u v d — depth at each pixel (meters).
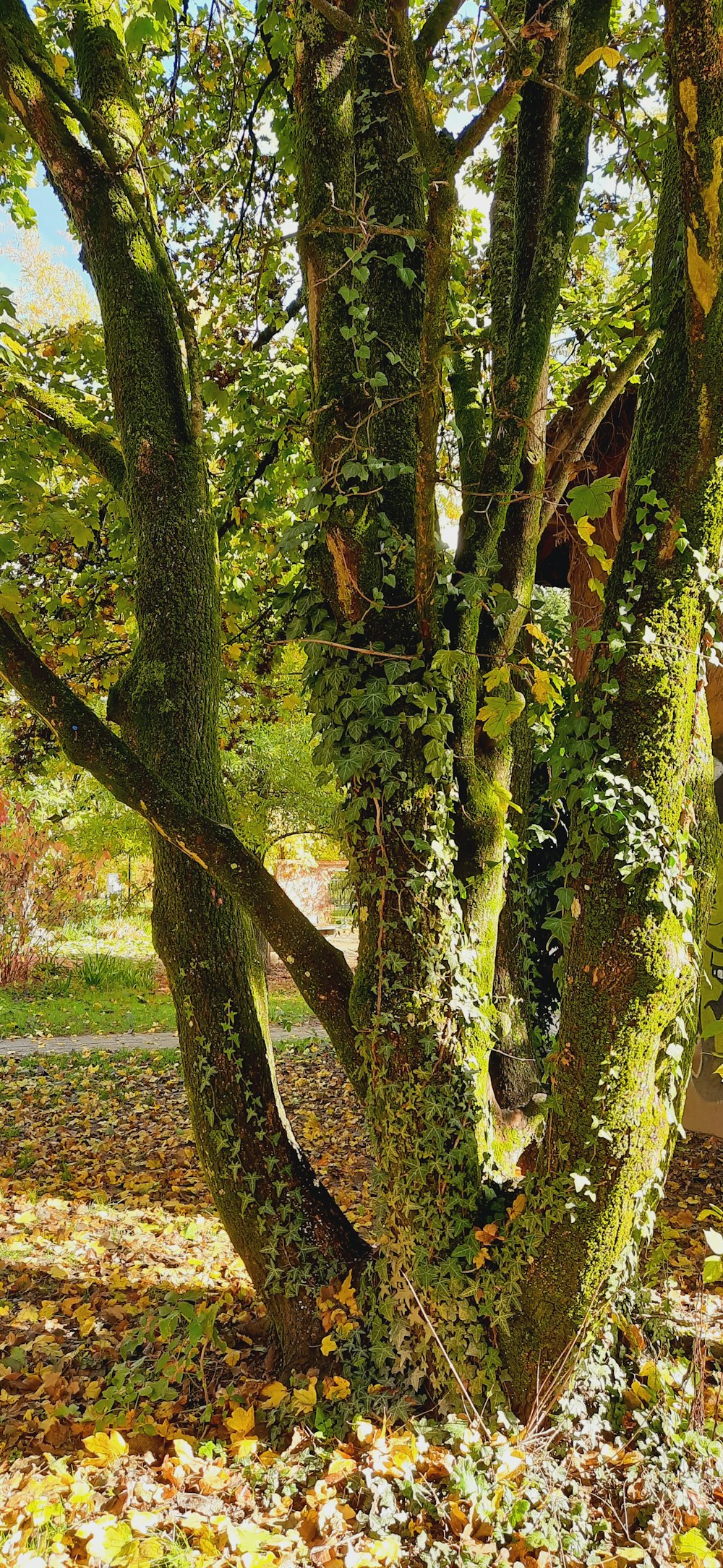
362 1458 2.66
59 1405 3.17
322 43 3.06
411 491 3.10
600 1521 2.45
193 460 3.66
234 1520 2.53
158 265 3.71
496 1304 2.73
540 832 4.00
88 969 13.84
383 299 3.10
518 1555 2.35
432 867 2.92
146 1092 8.17
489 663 3.22
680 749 2.57
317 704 3.03
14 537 4.03
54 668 6.99
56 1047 9.98
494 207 3.99
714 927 5.54
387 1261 2.95
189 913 3.42
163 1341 3.50
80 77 3.88
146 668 3.55
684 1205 4.75
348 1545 2.37
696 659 2.59
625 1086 2.54
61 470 5.48
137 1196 5.69
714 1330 3.23
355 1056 3.07
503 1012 3.57
